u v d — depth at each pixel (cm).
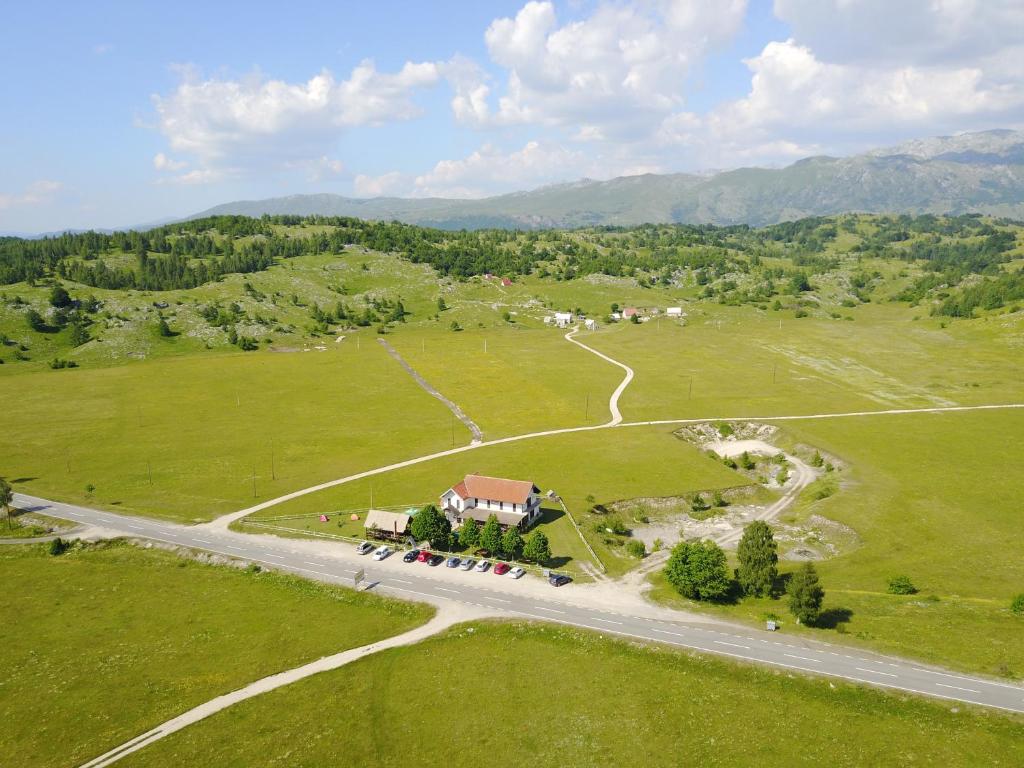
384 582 9144
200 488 13088
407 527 10538
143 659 7581
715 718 6322
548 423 17475
